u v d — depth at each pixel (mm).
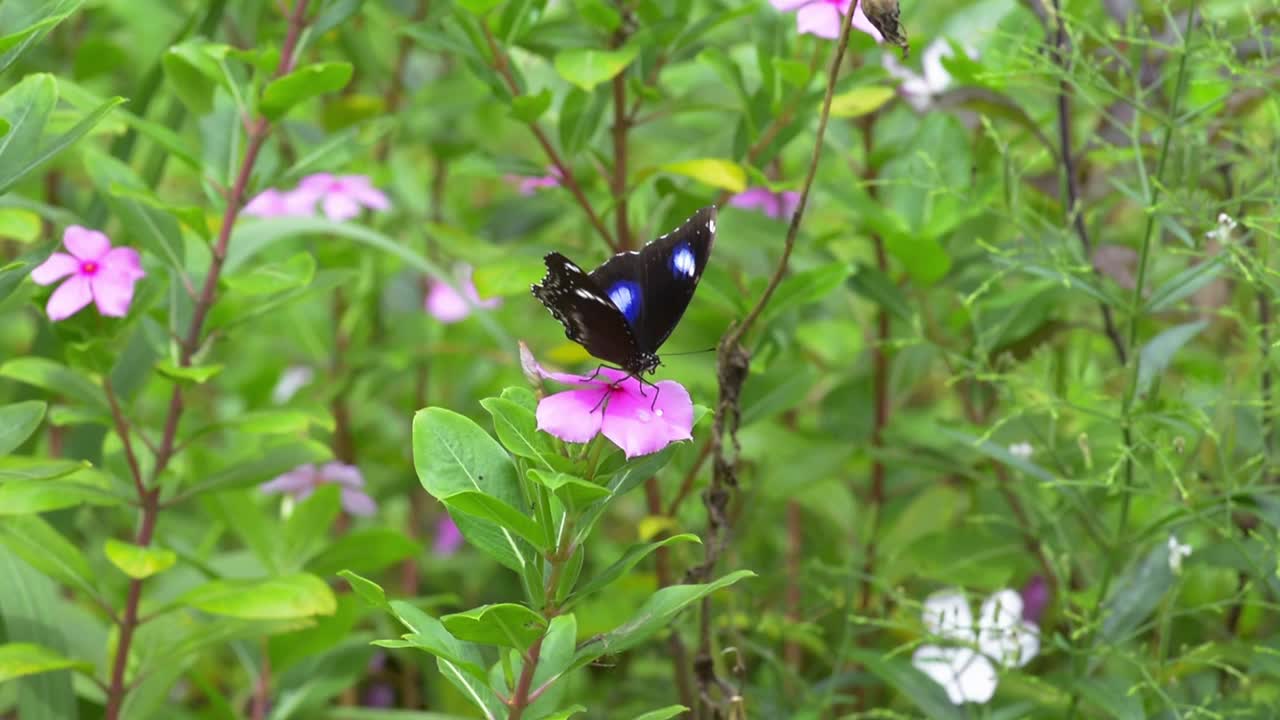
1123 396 918
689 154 1116
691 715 1006
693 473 997
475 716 1124
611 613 1082
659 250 819
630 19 1004
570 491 766
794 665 1103
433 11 1111
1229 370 991
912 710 1053
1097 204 1037
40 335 1019
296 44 970
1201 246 941
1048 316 1047
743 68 1147
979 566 1026
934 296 1111
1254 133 992
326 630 1007
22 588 952
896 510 1126
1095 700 905
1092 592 956
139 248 1045
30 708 937
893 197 1061
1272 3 919
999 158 1055
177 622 1013
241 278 956
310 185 1139
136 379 976
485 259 1046
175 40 1051
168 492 1016
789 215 1111
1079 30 994
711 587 785
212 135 980
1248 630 1037
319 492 1045
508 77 987
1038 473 936
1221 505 920
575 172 1105
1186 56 910
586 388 780
